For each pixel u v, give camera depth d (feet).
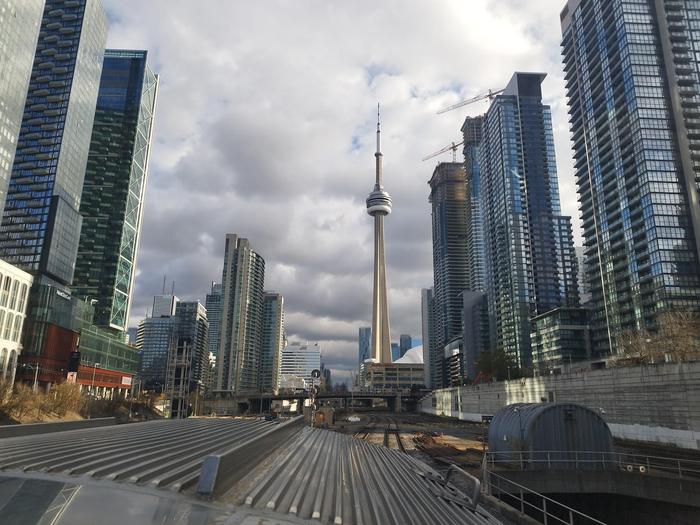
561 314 547.08
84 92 593.83
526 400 256.73
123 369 495.82
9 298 315.17
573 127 582.76
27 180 524.93
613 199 496.23
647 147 448.65
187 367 322.55
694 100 460.96
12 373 315.99
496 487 76.84
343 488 39.93
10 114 418.31
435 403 516.32
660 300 411.95
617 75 492.54
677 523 81.61
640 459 116.37
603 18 517.55
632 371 163.53
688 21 481.05
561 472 86.84
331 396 618.85
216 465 28.84
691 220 427.74
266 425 71.00
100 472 29.48
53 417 238.07
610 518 91.45
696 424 134.10
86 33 596.29
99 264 647.56
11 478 27.66
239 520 25.21
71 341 387.75
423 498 44.55
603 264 507.71
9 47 414.41
